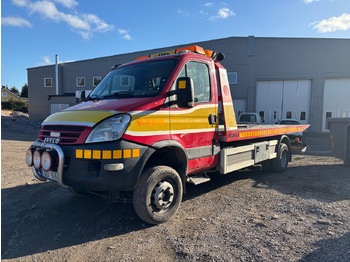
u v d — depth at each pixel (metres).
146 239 3.56
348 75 22.94
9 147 12.71
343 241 3.44
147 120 3.77
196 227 3.91
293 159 10.03
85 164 3.47
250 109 25.58
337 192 5.55
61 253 3.24
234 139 5.46
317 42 23.58
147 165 4.15
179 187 4.25
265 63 25.02
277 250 3.23
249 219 4.19
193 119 4.53
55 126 3.85
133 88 4.44
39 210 4.59
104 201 5.00
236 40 25.56
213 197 5.30
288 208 4.64
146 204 3.79
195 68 4.70
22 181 6.42
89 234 3.73
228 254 3.16
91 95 4.86
